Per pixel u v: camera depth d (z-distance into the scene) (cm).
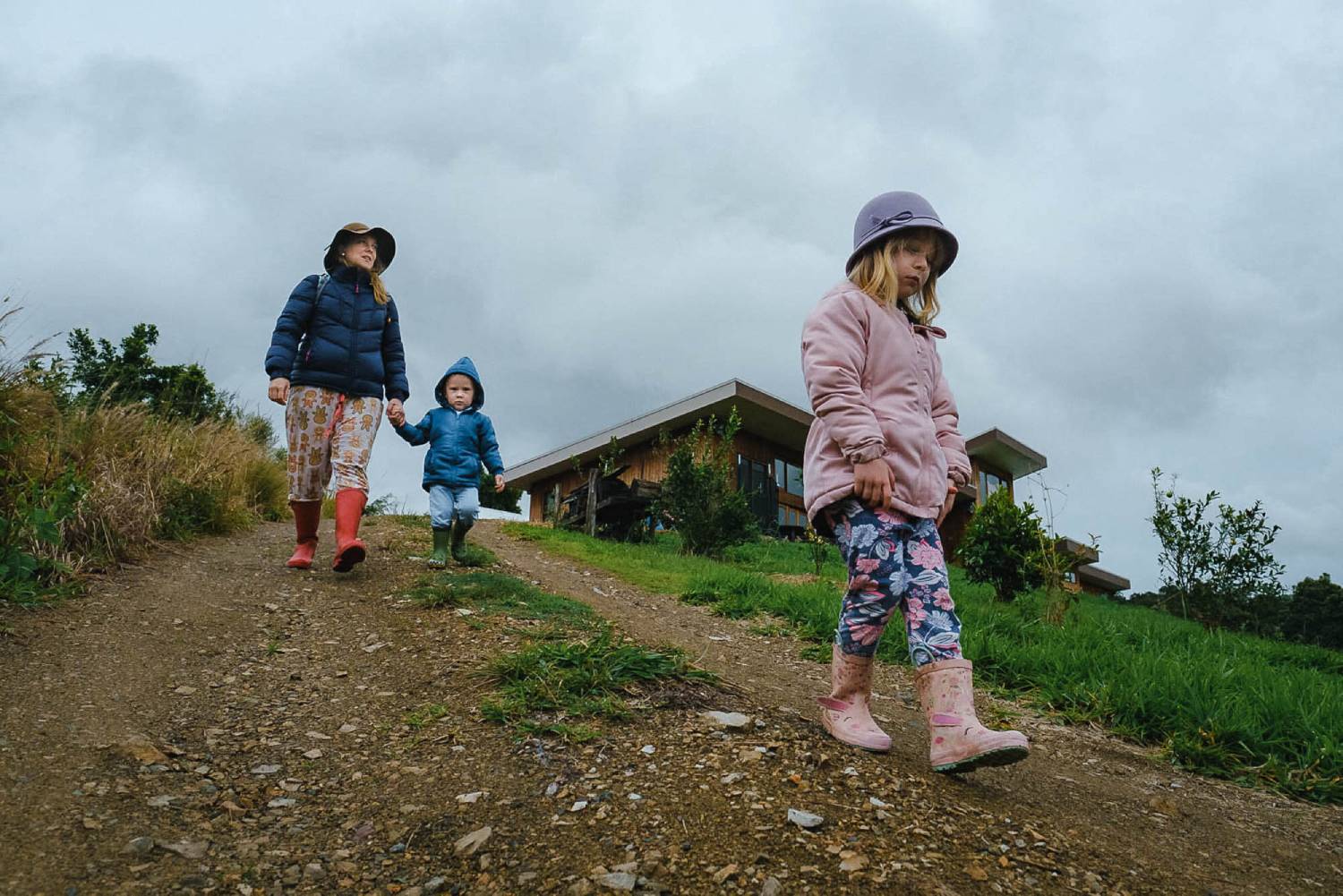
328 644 344
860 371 242
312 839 189
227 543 567
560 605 436
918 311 270
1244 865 216
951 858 184
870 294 250
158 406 798
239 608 387
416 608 406
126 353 981
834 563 1098
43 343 461
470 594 430
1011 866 185
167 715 251
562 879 171
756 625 584
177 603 373
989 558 890
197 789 205
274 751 235
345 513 469
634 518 1349
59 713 233
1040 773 277
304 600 416
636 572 799
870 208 261
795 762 227
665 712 267
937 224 251
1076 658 483
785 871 173
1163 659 497
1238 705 382
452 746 240
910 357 246
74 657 281
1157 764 337
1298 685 437
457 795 210
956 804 215
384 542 660
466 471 576
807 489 249
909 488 236
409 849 186
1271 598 914
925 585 234
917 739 298
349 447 472
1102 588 2742
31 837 170
